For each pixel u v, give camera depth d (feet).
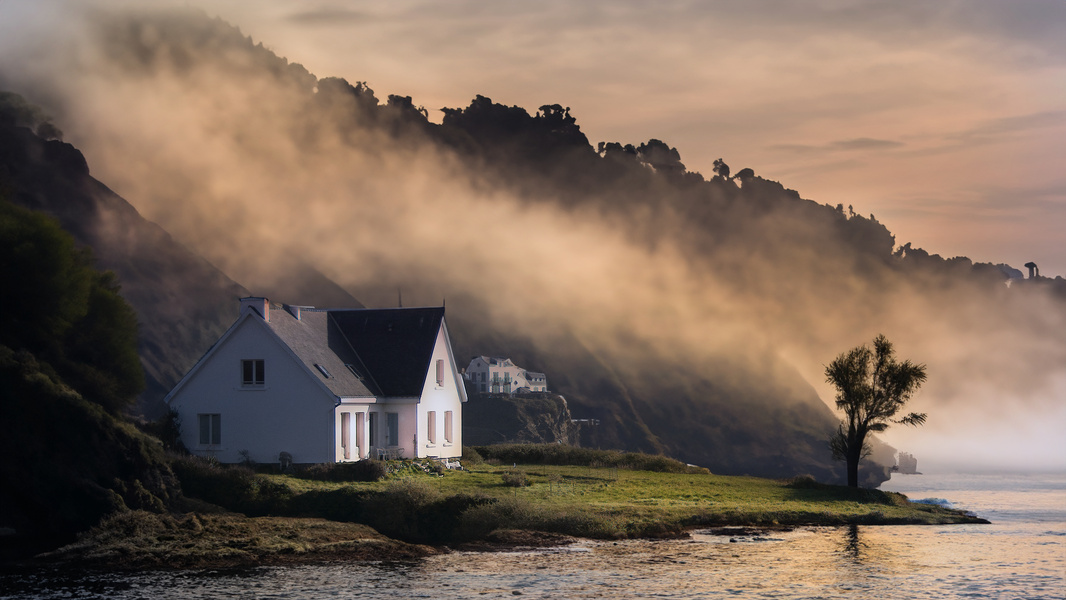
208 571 144.15
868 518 217.15
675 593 132.46
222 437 228.43
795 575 147.02
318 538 164.35
